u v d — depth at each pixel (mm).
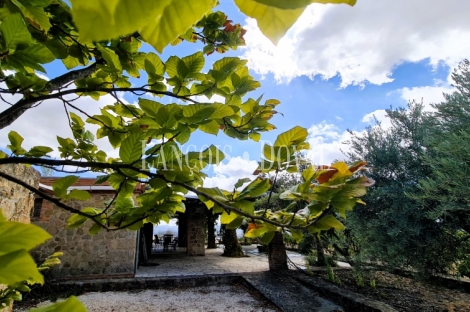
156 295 6125
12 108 1018
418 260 4320
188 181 1056
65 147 1503
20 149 1263
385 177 5066
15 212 3172
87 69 1361
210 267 8781
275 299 5480
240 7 242
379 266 5402
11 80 899
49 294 5910
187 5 220
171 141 967
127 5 183
